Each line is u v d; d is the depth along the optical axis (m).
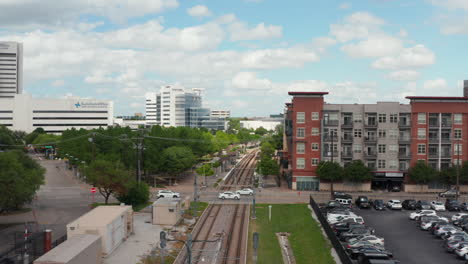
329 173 100.62
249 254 51.81
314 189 106.12
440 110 104.75
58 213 76.38
